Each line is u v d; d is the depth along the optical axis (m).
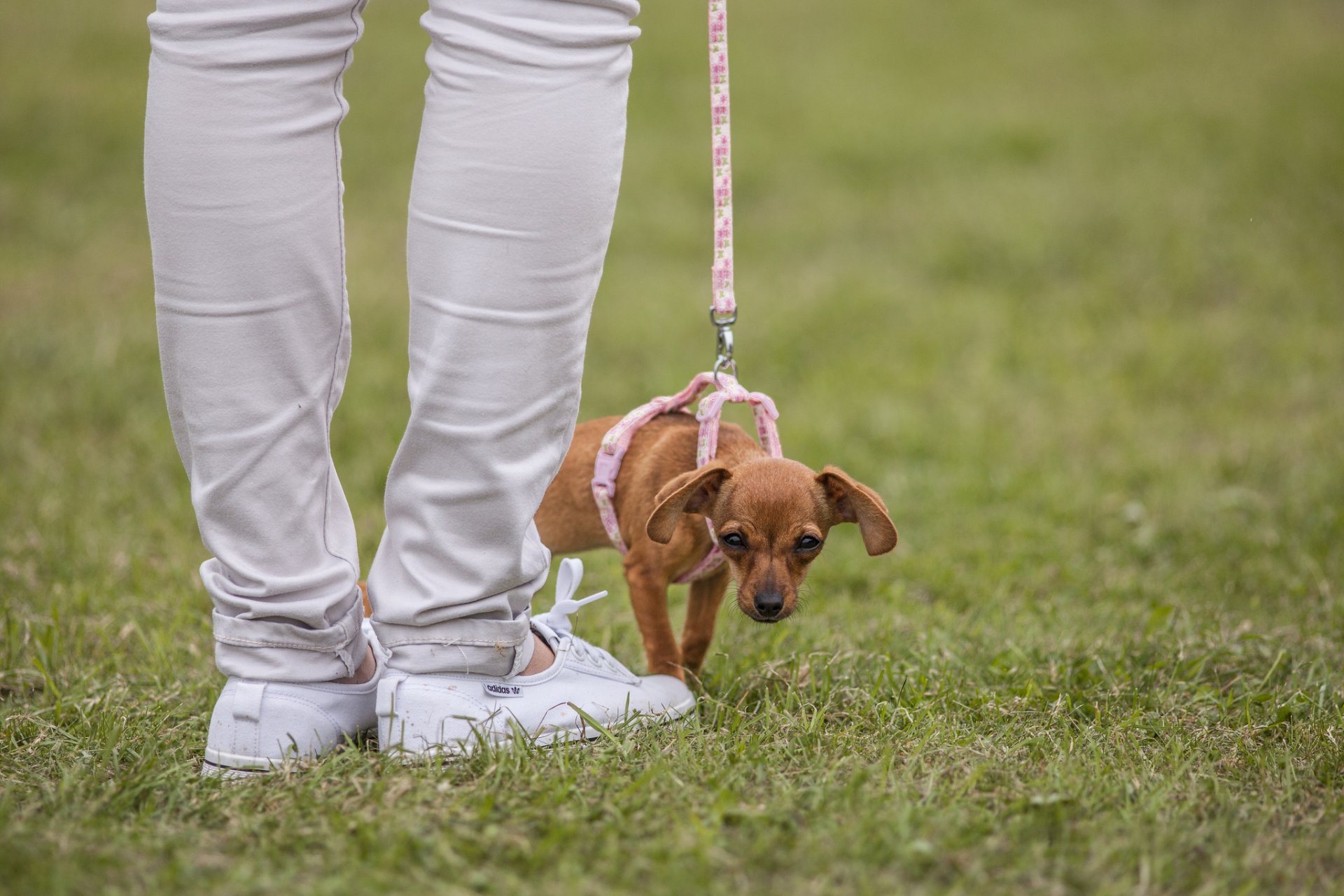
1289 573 5.77
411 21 23.22
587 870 2.76
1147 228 12.91
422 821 2.95
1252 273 11.67
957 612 5.54
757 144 16.95
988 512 6.92
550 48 3.00
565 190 3.05
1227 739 3.78
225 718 3.32
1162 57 21.14
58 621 4.75
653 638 4.37
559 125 3.02
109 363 8.88
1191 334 10.16
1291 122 16.61
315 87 3.07
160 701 4.06
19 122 16.31
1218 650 4.66
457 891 2.62
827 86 19.84
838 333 10.48
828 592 5.89
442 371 3.12
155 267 3.12
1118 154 15.76
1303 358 9.55
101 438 7.73
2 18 21.84
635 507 4.40
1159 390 9.08
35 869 2.66
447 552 3.26
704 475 3.96
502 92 3.00
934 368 9.59
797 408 8.76
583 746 3.50
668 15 24.39
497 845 2.85
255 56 2.97
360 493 7.02
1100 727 3.91
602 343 10.22
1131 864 2.88
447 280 3.10
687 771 3.31
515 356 3.12
